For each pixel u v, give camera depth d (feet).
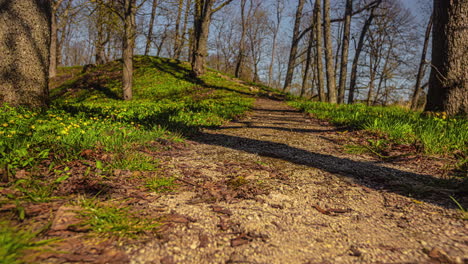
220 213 6.30
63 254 4.21
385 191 8.08
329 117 25.62
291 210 6.66
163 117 21.68
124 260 4.23
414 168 10.39
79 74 86.22
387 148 13.32
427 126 15.29
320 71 56.08
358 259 4.57
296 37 80.23
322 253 4.75
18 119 15.51
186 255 4.52
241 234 5.34
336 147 14.33
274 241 5.12
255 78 140.87
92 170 8.50
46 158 9.07
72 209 5.59
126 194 7.03
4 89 20.43
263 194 7.66
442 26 20.86
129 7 45.65
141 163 9.61
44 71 22.49
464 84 20.26
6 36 20.30
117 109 27.07
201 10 68.03
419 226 5.86
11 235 4.37
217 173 9.53
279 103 48.80
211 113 27.09
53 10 47.91
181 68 80.33
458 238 5.30
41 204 5.85
